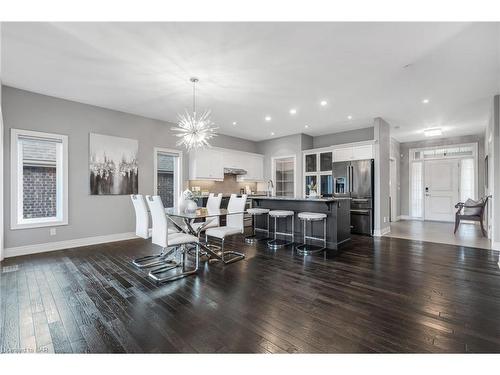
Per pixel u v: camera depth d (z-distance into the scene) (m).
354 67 3.11
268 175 7.70
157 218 2.98
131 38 2.50
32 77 3.38
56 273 3.04
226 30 2.37
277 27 2.33
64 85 3.64
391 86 3.70
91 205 4.51
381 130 5.48
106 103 4.43
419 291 2.53
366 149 5.67
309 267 3.30
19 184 3.88
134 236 5.05
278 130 6.58
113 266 3.32
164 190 5.75
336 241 4.29
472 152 7.16
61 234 4.18
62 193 4.18
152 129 5.39
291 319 2.01
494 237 4.12
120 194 4.87
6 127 3.65
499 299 2.34
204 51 2.74
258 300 2.34
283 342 1.72
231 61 2.95
